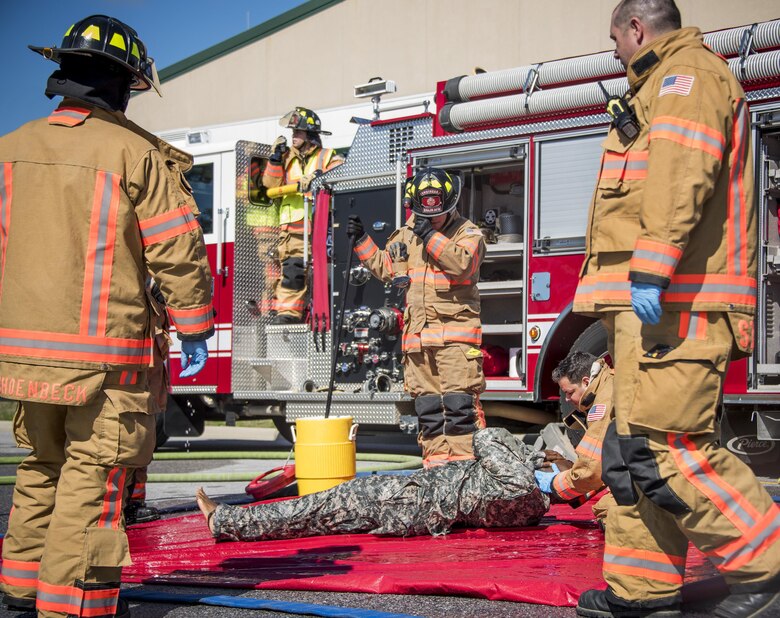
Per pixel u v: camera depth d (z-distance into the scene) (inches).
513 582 127.4
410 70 595.5
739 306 106.3
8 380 110.2
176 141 374.3
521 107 280.7
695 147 101.8
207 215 354.0
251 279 348.2
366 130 313.4
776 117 244.4
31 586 119.4
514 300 287.7
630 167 110.0
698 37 110.0
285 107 648.4
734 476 103.4
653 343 105.4
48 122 116.9
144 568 151.9
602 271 112.1
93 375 110.2
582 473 156.3
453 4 579.8
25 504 119.9
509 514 174.2
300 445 212.8
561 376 167.6
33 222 112.2
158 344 120.9
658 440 104.2
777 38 245.8
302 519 168.7
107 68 118.2
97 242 111.7
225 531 169.6
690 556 144.9
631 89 115.7
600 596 114.3
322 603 128.3
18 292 111.2
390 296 300.5
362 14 618.5
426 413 222.8
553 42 543.2
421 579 133.6
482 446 169.0
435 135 300.2
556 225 274.1
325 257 312.7
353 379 309.7
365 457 322.3
